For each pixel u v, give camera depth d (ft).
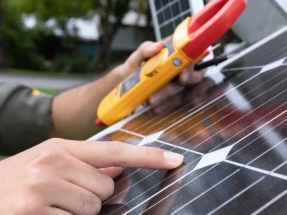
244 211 1.42
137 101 3.11
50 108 4.34
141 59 3.55
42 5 39.32
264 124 1.97
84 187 1.98
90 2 34.42
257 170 1.61
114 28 33.27
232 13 2.59
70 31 41.01
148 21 28.30
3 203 1.85
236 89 2.69
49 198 1.86
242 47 3.56
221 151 1.92
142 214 1.75
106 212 1.92
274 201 1.40
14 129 4.29
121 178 2.20
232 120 2.22
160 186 1.92
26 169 1.98
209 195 1.62
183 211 1.60
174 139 2.36
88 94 4.15
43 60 41.34
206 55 2.96
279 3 3.17
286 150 1.65
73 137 4.25
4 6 37.42
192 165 1.95
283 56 2.75
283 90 2.24
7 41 40.01
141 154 2.06
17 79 28.19
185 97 3.13
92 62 36.60
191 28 2.73
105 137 2.99
